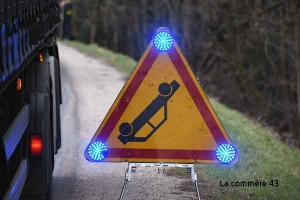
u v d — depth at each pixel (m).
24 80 9.22
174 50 7.74
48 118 9.30
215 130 7.77
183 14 45.50
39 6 9.53
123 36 74.25
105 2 68.75
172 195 11.02
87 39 77.50
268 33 32.22
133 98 7.75
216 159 7.78
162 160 7.80
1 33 6.08
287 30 30.02
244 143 15.93
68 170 13.12
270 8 31.02
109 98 23.86
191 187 11.51
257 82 37.66
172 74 7.74
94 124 18.45
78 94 24.75
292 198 10.85
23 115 8.32
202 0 38.06
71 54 45.47
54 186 11.80
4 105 8.09
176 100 7.76
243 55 37.12
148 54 7.74
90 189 11.57
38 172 9.16
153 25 58.78
